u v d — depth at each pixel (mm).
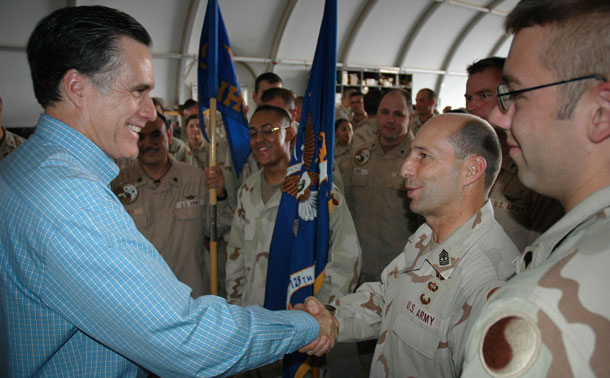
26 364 761
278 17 8367
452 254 883
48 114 808
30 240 693
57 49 749
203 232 2070
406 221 2320
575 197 492
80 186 715
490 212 908
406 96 2408
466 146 889
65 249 679
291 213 1590
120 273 696
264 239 1723
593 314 377
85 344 782
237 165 2320
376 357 1035
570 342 375
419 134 957
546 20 459
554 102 465
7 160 792
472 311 775
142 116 871
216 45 1951
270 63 8836
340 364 2232
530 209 1490
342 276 1566
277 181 1749
